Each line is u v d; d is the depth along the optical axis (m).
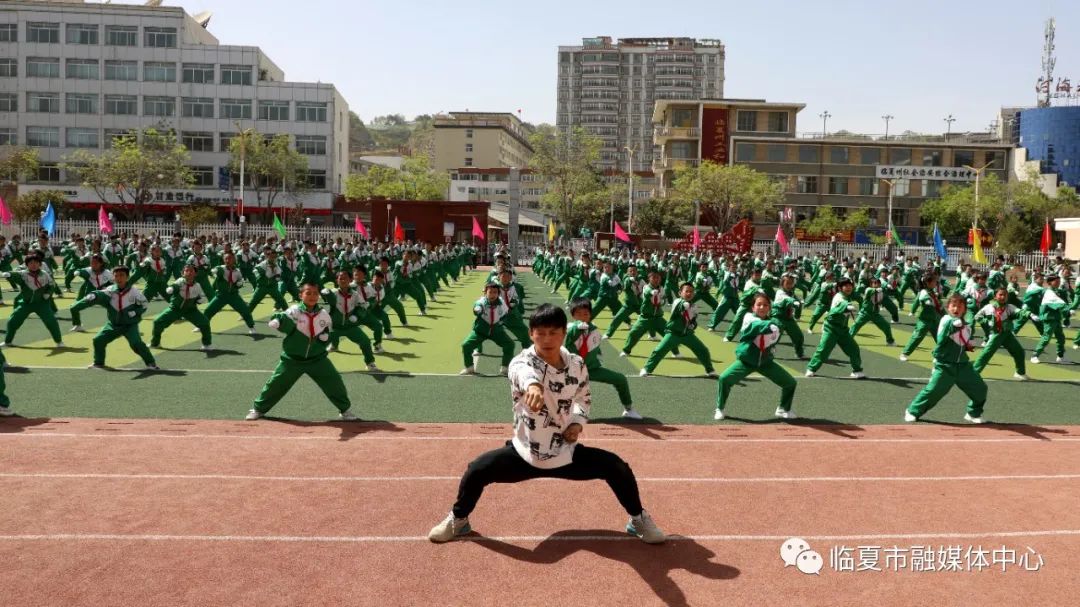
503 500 6.70
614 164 164.12
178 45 73.44
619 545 5.80
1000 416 10.48
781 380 9.87
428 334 17.78
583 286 25.25
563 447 5.38
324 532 5.95
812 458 8.24
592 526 6.16
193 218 59.72
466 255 44.75
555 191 83.06
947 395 11.86
